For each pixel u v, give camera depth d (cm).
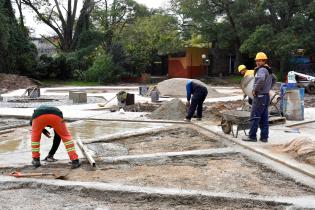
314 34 3816
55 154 872
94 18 5550
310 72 4119
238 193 613
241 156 851
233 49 4834
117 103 1911
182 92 2383
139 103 1880
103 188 638
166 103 1452
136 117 1452
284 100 1358
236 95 2497
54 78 4788
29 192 645
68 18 5338
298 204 567
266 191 629
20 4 5172
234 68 4934
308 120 1354
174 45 4609
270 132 1104
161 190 626
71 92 2286
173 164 796
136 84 4422
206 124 1250
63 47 5422
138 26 4966
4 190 655
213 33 4538
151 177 705
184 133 1147
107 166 782
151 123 1337
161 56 5209
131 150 934
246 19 4122
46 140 1028
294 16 3900
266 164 773
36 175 712
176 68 4878
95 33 5266
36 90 2542
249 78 1246
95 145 973
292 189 639
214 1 4319
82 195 632
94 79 4512
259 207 572
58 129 764
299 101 1344
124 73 4612
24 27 5119
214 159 832
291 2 3947
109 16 5425
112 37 5384
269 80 945
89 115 1523
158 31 4691
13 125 1282
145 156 838
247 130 1120
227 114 1034
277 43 3716
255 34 3769
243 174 721
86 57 4994
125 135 1087
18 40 4575
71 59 4784
